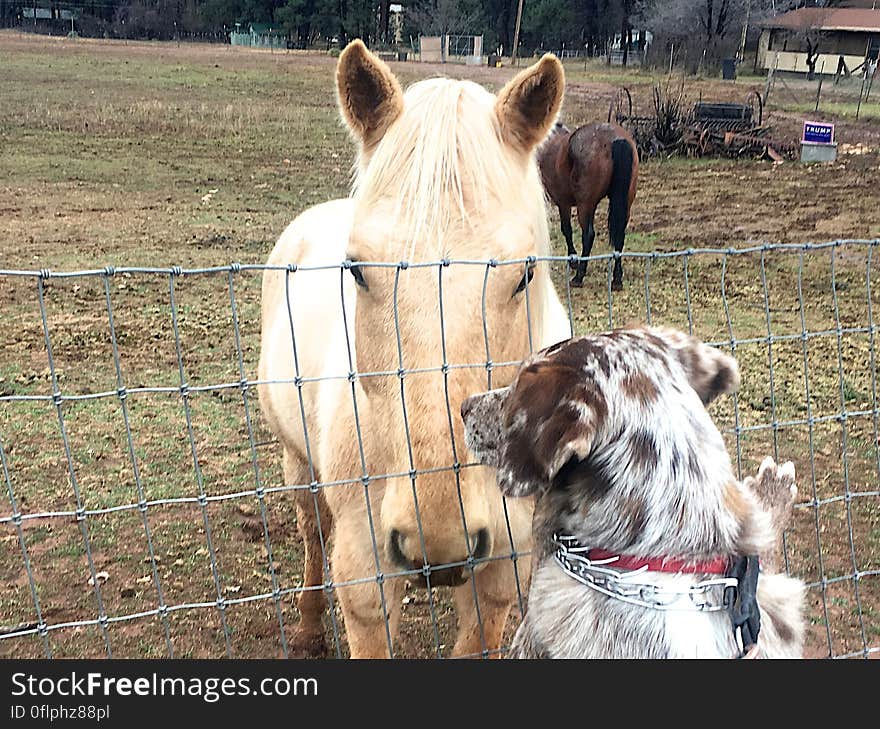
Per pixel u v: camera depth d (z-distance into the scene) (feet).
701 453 6.99
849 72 145.79
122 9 224.33
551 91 9.39
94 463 20.30
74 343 27.45
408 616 15.56
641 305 33.19
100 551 17.08
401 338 8.50
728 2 167.94
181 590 16.08
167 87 105.09
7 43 161.68
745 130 73.00
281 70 135.03
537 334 9.96
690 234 44.88
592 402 6.86
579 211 37.52
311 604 14.73
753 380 25.03
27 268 35.78
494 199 8.68
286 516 18.67
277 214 47.73
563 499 7.22
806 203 51.83
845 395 24.13
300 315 12.91
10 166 57.21
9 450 20.74
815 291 34.55
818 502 10.91
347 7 206.80
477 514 8.75
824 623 15.15
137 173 57.26
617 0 200.75
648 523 6.82
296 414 13.16
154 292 32.83
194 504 18.90
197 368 25.94
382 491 9.77
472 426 7.73
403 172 8.80
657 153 69.00
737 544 6.97
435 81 9.56
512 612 15.48
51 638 14.57
